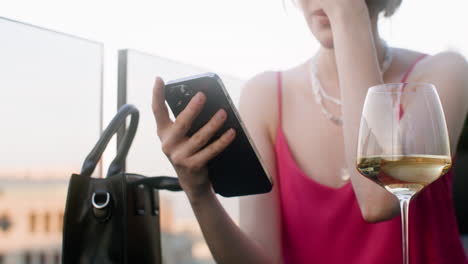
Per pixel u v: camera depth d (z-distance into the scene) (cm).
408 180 74
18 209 129
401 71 145
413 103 75
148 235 126
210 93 95
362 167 77
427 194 133
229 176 107
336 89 148
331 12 109
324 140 146
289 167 145
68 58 140
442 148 75
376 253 132
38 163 134
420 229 132
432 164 74
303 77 156
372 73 104
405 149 74
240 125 97
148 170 161
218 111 94
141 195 125
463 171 704
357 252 134
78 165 143
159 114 99
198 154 97
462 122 135
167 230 168
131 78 155
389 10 142
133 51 155
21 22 129
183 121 94
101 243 118
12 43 128
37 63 133
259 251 130
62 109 139
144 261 123
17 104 129
